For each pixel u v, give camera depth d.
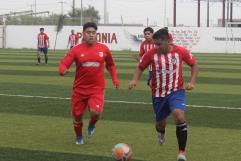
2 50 62.59
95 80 10.81
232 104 17.02
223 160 9.70
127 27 65.00
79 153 10.16
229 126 13.09
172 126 13.04
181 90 9.80
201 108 16.03
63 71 10.62
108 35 65.81
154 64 9.80
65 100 17.62
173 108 9.52
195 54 57.38
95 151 10.37
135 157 9.91
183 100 9.72
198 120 13.90
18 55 50.19
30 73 29.47
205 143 11.14
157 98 9.87
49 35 67.44
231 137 11.77
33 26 68.31
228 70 33.34
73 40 46.66
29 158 9.65
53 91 20.28
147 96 19.02
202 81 25.66
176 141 11.34
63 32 66.81
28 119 13.98
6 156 9.77
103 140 11.45
